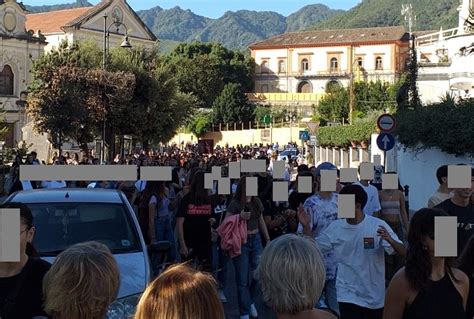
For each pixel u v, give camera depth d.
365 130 44.38
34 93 37.62
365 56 118.44
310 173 12.02
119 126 44.53
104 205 8.20
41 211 8.00
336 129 52.22
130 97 41.19
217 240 11.40
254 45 124.31
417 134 23.25
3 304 4.69
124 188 15.10
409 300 4.67
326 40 120.81
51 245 7.50
